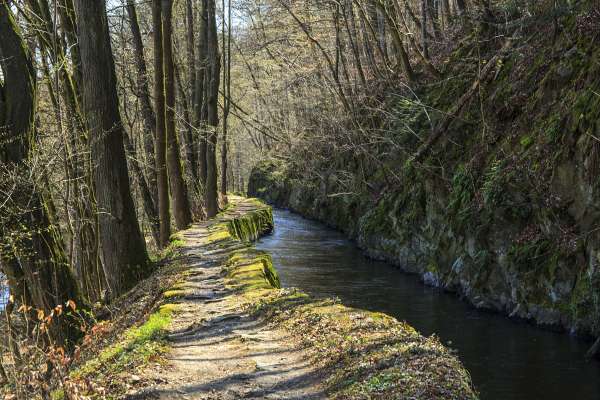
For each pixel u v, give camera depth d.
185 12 33.75
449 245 17.89
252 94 50.88
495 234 15.46
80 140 15.37
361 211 28.11
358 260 23.09
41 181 11.42
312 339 8.13
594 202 12.43
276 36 39.44
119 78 24.88
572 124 13.48
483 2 21.55
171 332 9.21
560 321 13.16
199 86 31.84
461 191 17.75
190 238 21.09
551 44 16.47
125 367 7.33
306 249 25.83
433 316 14.84
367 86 29.31
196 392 6.46
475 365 11.08
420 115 24.23
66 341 10.73
